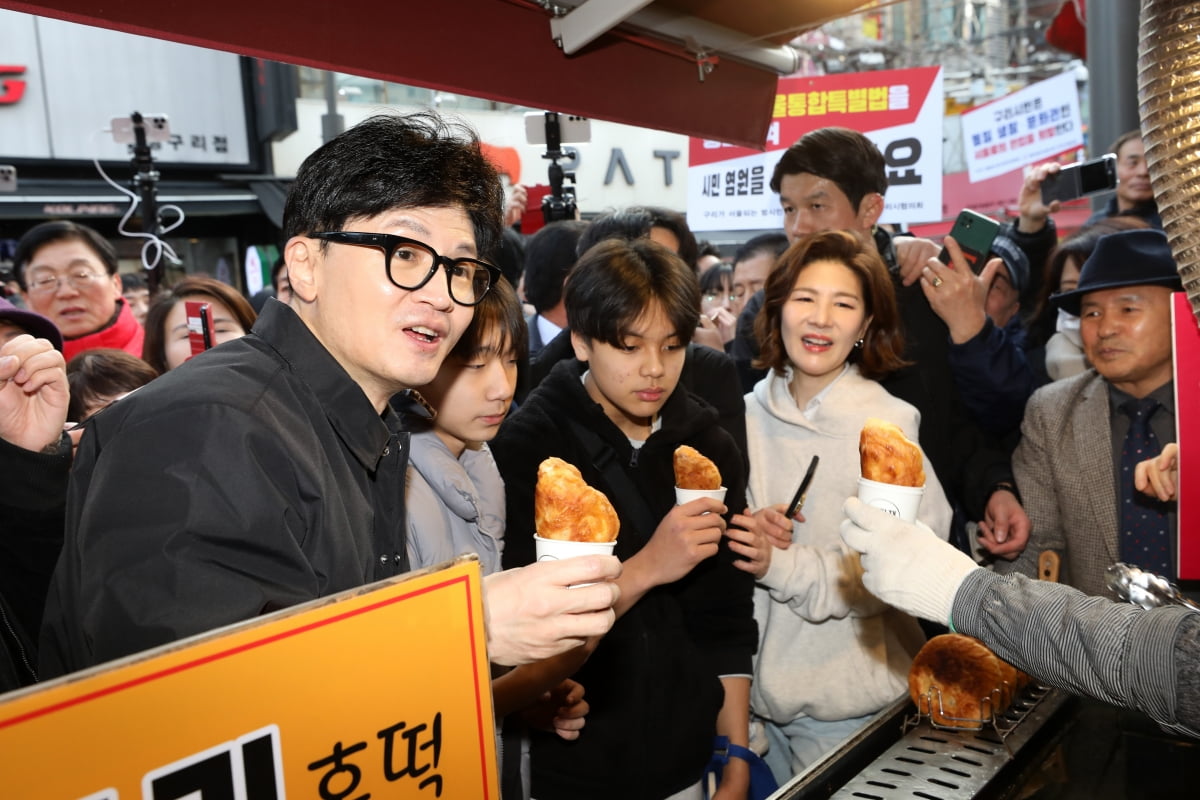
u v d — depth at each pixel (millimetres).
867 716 1856
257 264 7980
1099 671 937
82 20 1008
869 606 1805
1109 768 1115
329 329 931
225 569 763
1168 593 1068
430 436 1432
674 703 1641
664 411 1776
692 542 1513
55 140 7453
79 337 3266
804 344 1940
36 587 1378
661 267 1637
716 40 1676
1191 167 996
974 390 2305
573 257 2973
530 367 2379
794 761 1967
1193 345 1406
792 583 1786
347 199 882
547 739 1611
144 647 722
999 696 1177
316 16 1196
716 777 1704
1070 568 2016
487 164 977
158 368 2520
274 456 826
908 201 3438
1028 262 3199
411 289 888
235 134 8453
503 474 1683
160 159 8008
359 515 942
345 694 667
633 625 1630
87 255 3246
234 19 1117
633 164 10141
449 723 732
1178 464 1429
